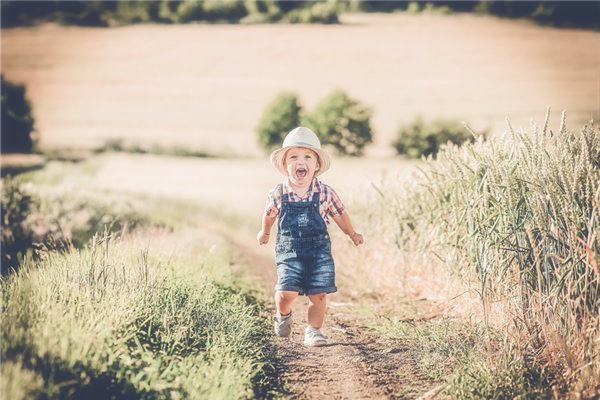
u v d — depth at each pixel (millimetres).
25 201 13023
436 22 64875
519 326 6582
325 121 52406
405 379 6547
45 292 6613
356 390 6250
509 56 62219
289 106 54188
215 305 8070
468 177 7379
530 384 5977
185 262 10430
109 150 58438
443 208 8922
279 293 6910
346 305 10094
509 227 6688
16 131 50906
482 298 6660
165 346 6625
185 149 58750
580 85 60375
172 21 68125
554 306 6199
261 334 8078
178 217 21766
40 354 5527
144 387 5684
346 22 67062
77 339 5766
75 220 13359
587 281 6023
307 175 6941
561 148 6492
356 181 14445
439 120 52062
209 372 6062
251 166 52312
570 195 6180
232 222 26062
